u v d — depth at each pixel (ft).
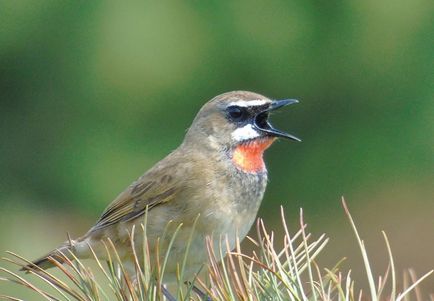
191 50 48.83
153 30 48.34
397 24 50.21
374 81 51.26
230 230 28.22
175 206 28.19
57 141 51.90
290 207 53.62
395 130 52.13
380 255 53.72
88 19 49.11
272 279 20.34
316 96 51.62
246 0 49.57
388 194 53.83
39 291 20.34
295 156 52.95
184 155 29.07
